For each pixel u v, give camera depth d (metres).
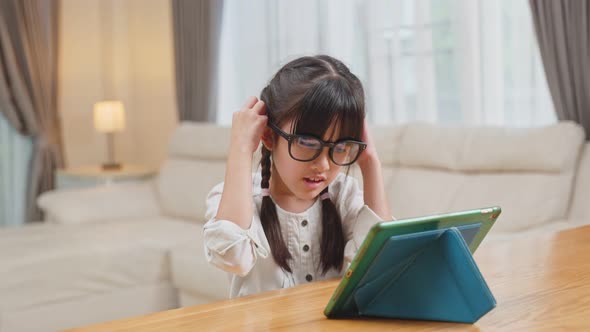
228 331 0.75
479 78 3.07
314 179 0.98
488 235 2.34
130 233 3.37
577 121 2.64
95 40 5.13
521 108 2.94
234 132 1.05
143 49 5.19
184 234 3.35
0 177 4.66
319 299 0.88
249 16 4.25
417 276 0.79
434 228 0.78
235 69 4.40
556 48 2.66
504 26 2.97
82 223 3.75
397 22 3.37
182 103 4.57
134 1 5.22
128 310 3.05
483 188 2.62
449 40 3.18
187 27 4.48
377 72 3.48
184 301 3.07
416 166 2.96
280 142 1.00
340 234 1.18
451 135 2.83
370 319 0.80
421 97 3.30
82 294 2.95
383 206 1.16
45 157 4.73
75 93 5.04
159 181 4.14
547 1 2.64
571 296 0.86
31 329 2.83
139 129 5.32
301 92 0.97
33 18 4.62
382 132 3.11
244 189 1.02
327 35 3.72
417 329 0.75
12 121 4.61
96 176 4.45
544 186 2.46
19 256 2.88
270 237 1.15
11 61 4.55
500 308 0.82
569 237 1.26
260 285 1.14
